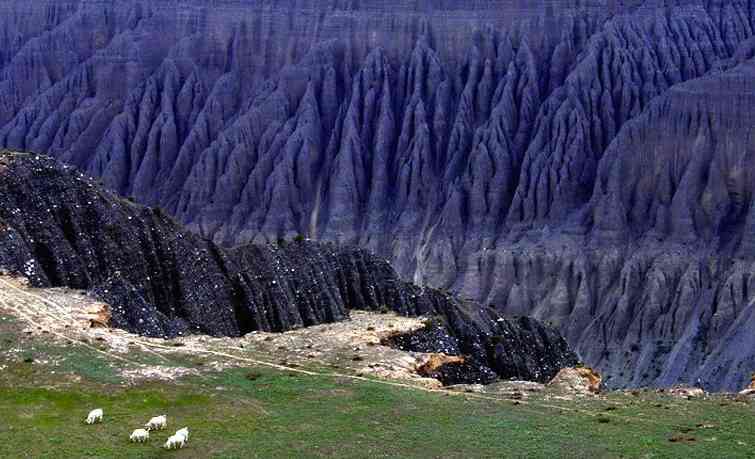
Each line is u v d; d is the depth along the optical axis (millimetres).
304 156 150750
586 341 115562
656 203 126750
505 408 46625
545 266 125625
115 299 63938
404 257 138375
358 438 42438
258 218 148375
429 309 82188
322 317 78375
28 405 46125
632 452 40844
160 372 50312
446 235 137250
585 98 141750
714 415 45656
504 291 126000
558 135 139500
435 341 62844
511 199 139750
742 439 42250
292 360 53594
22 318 57375
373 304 81938
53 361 51094
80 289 66812
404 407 46375
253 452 40875
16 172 73062
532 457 40438
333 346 56781
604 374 110688
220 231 148500
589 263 123875
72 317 58188
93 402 46656
